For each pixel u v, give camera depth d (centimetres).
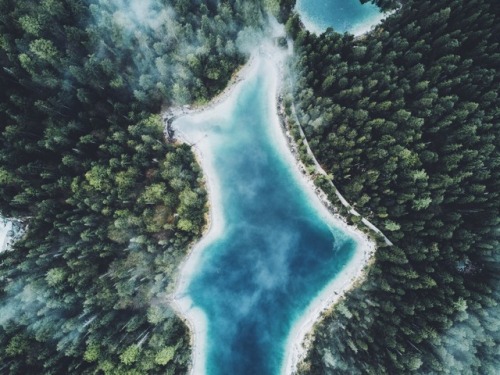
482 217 4709
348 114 4856
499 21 4719
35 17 4544
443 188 4728
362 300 5256
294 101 5375
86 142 4734
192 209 5231
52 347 4462
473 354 4431
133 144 4856
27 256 4541
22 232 4841
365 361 4838
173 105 5347
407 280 4903
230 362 5538
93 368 4500
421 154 4775
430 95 4678
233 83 5541
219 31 4906
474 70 4728
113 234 4738
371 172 4906
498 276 4603
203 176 5531
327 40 4828
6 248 4816
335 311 5428
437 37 4834
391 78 4825
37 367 4375
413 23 4709
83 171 4881
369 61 4831
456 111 4688
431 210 4850
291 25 5134
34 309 4516
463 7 4762
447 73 4772
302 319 5553
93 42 4569
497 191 4703
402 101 4725
